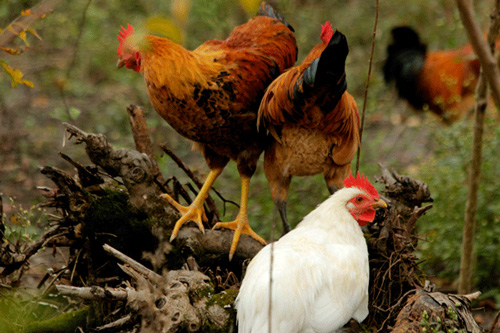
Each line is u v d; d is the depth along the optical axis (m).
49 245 4.81
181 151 9.54
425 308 4.10
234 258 4.87
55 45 11.51
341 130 4.71
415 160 9.00
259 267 4.09
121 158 4.64
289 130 4.76
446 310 4.10
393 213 4.70
